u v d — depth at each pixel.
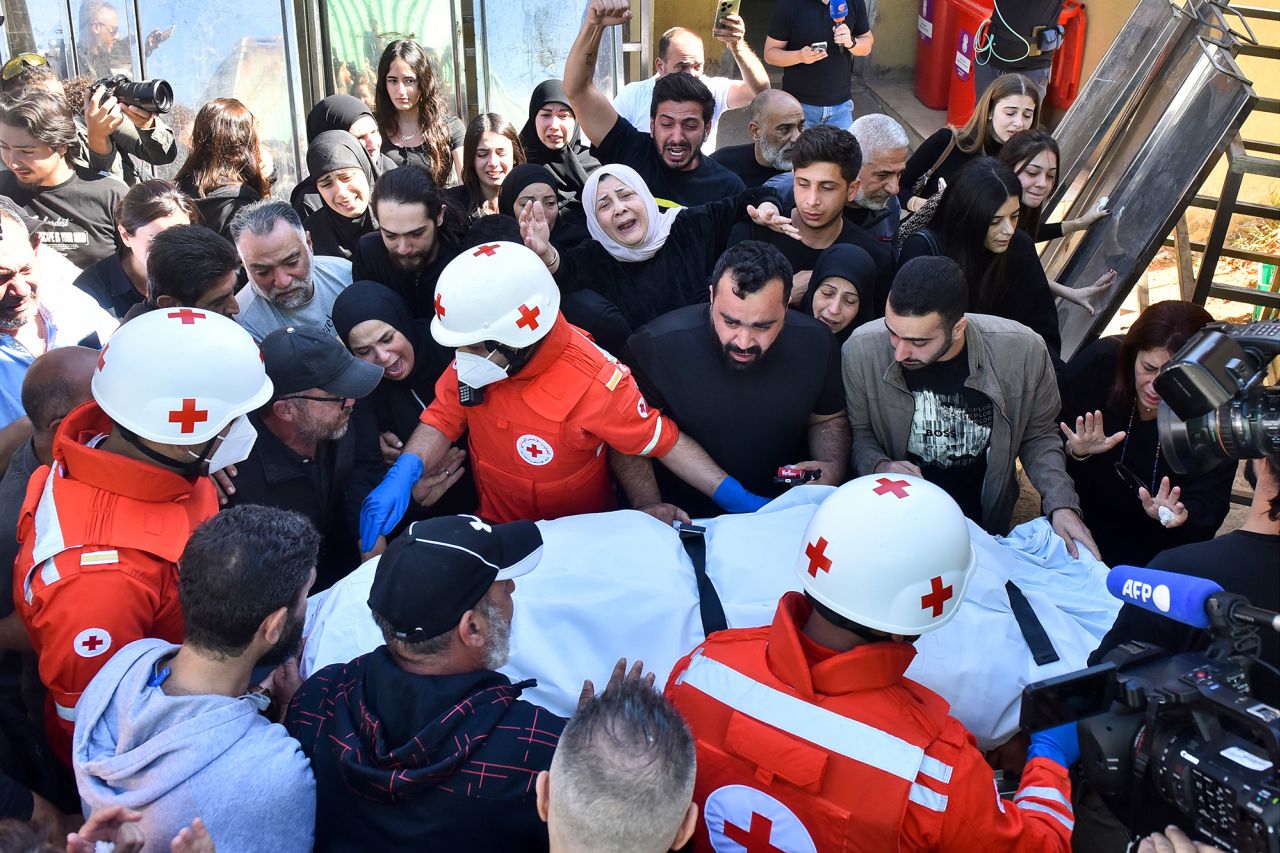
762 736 1.82
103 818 1.65
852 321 3.42
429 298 3.59
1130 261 4.38
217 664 1.88
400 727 1.85
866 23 7.13
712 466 3.01
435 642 1.88
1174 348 2.99
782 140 4.80
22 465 2.55
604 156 4.46
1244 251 4.75
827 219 3.55
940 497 1.89
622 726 1.62
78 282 3.86
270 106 6.50
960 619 2.44
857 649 1.81
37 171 4.18
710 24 10.58
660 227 3.59
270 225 3.31
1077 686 1.70
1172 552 1.95
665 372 2.97
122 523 2.17
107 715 1.83
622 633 2.41
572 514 3.00
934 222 3.80
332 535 3.01
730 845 1.91
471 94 6.70
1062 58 8.22
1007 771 2.46
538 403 2.75
